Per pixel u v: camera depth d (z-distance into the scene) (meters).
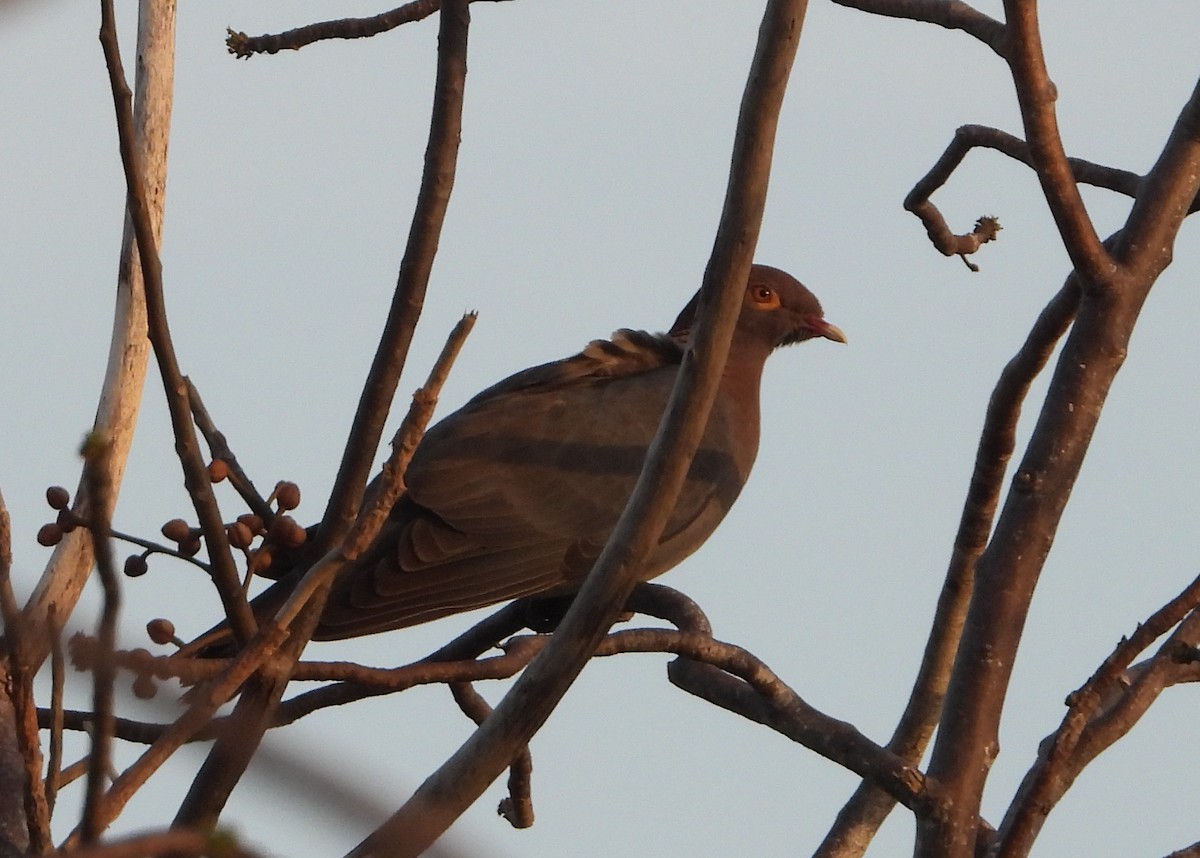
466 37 8.40
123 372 10.24
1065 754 7.14
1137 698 7.71
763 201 7.37
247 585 7.38
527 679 7.38
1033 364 8.55
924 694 9.80
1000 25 9.12
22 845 7.25
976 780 7.83
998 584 8.01
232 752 6.81
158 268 7.11
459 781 7.34
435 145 8.34
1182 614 7.12
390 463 6.07
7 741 7.70
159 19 10.81
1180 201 8.38
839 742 8.08
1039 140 8.02
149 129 10.61
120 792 5.38
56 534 7.81
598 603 7.38
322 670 7.46
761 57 7.30
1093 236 8.14
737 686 8.54
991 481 9.01
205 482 7.22
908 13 9.52
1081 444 8.09
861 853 10.28
